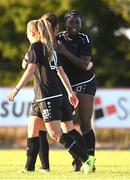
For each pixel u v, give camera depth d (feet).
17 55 247.09
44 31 68.95
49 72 68.69
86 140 76.95
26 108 150.51
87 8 246.06
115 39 252.21
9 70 249.34
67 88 69.15
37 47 68.80
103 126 152.15
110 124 152.25
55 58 69.15
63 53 74.49
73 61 74.64
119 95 152.76
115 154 123.75
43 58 68.80
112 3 246.68
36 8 240.12
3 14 244.83
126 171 76.23
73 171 75.20
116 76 246.27
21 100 150.41
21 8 241.96
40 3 239.30
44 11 238.07
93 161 69.41
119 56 252.21
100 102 152.05
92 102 76.89
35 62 68.54
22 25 241.35
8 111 150.41
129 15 246.47
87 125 76.95
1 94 150.00
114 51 251.80
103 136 166.50
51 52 68.95
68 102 72.08
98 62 248.93
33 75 69.67
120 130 166.20
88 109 76.43
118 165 88.69
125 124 152.76
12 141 164.25
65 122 72.49
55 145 154.30
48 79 68.49
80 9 241.96
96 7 247.70
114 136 166.81
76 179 62.64
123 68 247.70
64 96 71.77
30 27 69.72
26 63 70.13
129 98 152.66
